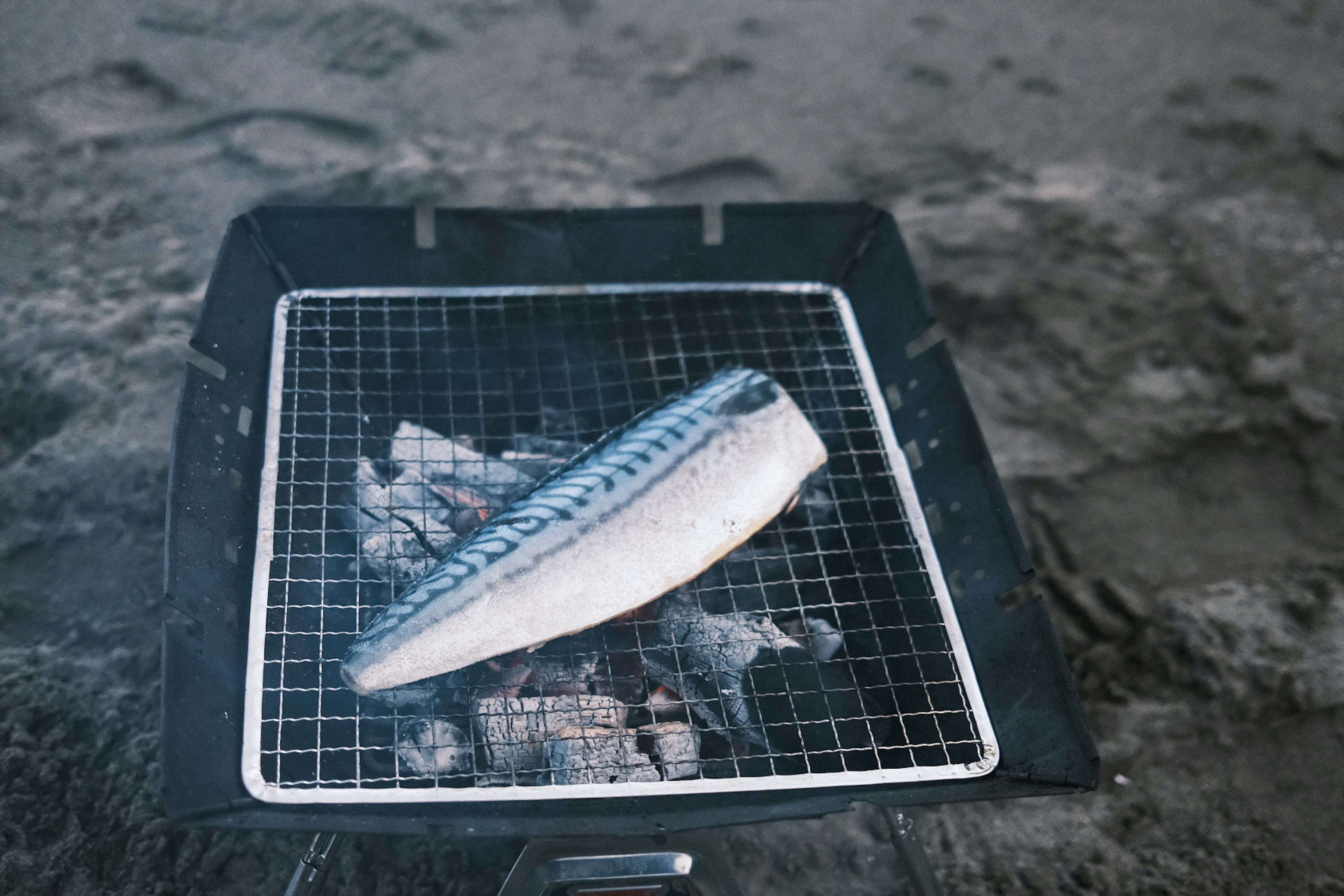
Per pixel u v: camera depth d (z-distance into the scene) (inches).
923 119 50.1
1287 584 37.9
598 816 27.2
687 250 35.1
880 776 28.7
